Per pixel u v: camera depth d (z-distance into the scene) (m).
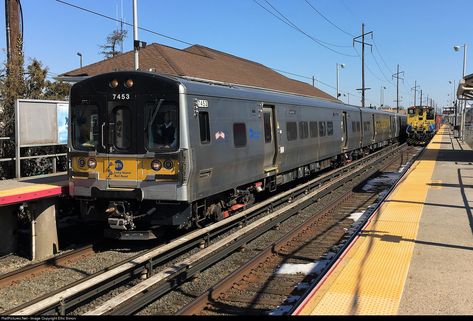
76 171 8.93
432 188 14.35
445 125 117.00
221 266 7.91
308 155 15.99
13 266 8.09
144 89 8.40
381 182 18.41
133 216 8.66
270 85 32.50
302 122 15.26
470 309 5.09
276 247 8.77
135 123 8.45
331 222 11.29
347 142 22.34
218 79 24.78
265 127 12.28
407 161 27.11
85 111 8.93
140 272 7.32
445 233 8.62
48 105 11.48
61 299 5.61
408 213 10.50
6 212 8.71
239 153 10.34
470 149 32.19
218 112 9.44
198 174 8.55
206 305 6.11
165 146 8.25
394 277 6.14
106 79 8.66
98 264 8.01
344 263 6.77
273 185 13.32
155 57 24.05
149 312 5.95
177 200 8.18
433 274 6.27
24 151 12.57
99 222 10.98
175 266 6.95
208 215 9.77
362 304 5.20
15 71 13.73
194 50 30.55
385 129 34.50
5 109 13.54
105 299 6.52
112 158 8.57
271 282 7.01
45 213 8.72
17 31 13.49
